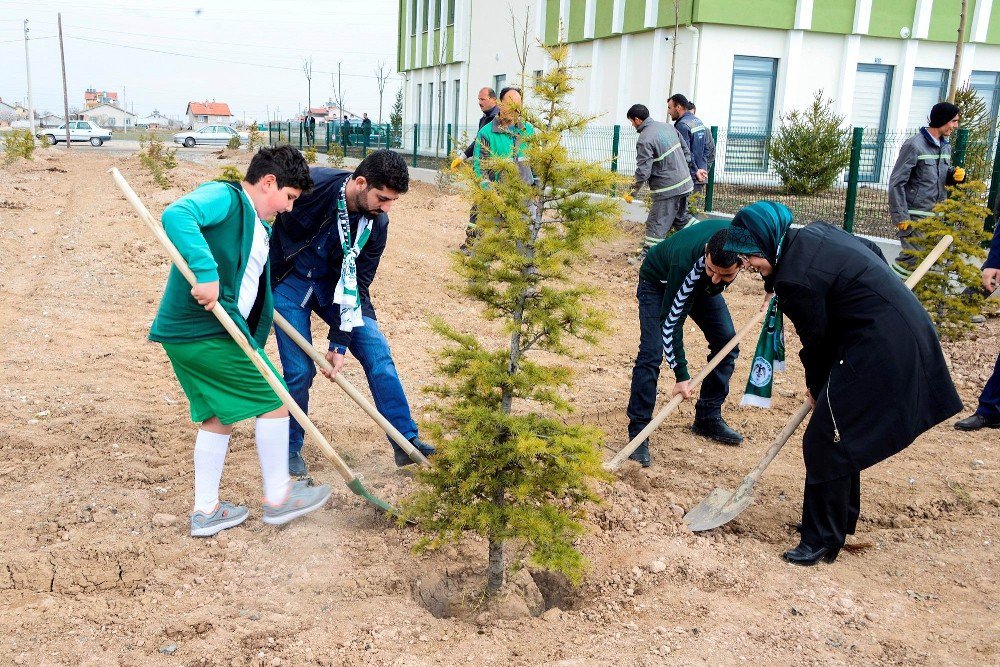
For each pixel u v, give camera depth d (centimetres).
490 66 2720
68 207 1315
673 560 402
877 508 469
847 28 1834
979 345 736
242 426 544
